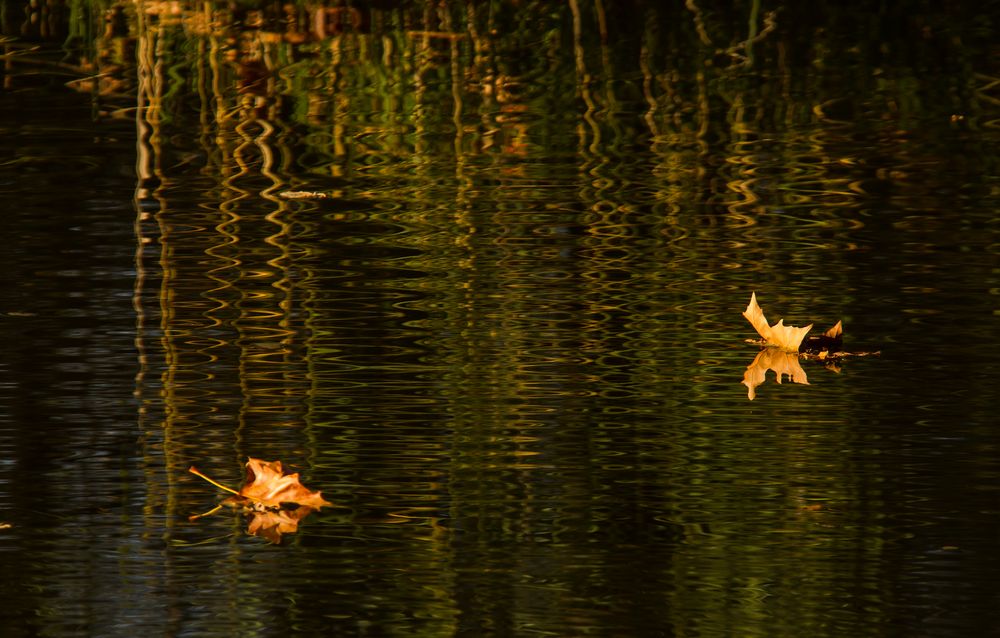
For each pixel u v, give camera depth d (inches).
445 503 305.4
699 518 296.8
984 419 348.5
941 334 413.7
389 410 359.3
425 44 924.6
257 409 359.9
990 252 495.8
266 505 308.0
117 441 340.2
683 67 872.9
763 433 343.3
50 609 260.8
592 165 641.6
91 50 898.1
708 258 496.4
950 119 732.0
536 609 259.8
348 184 606.5
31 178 605.9
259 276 474.6
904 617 255.0
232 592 267.7
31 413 357.4
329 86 813.2
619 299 450.9
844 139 690.2
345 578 273.3
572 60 891.4
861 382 378.0
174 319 430.6
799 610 258.1
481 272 481.1
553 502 305.7
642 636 249.6
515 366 392.2
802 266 484.7
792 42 943.7
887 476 316.8
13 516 301.6
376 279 472.1
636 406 362.0
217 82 815.7
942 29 977.5
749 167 634.8
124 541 290.4
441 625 254.2
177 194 584.4
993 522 292.8
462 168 636.1
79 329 421.4
